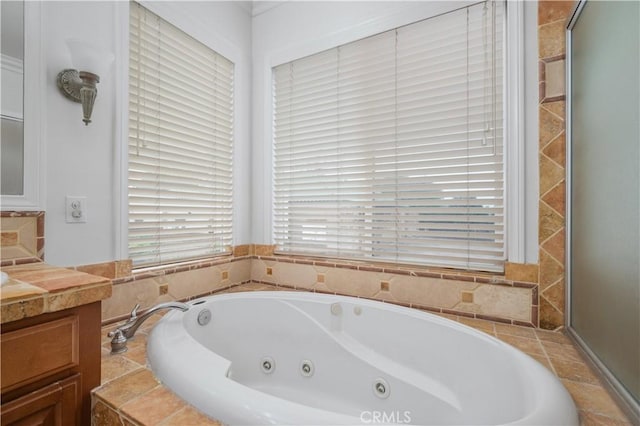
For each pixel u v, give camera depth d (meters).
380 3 1.63
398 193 1.62
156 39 1.51
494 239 1.39
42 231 1.09
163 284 1.49
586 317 1.02
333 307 1.47
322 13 1.81
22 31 1.05
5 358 0.66
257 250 2.05
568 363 0.97
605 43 0.88
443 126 1.50
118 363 0.95
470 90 1.44
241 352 1.50
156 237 1.53
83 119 1.15
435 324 1.23
